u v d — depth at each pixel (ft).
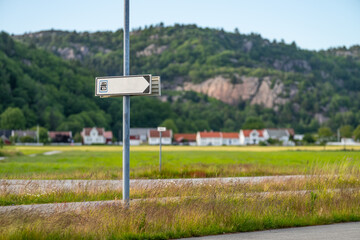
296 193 48.52
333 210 43.68
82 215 36.27
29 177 82.74
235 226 37.22
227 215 38.65
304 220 40.32
